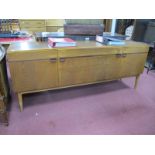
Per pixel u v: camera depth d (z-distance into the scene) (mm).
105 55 1744
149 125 1549
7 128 1453
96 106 1821
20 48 1456
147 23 3229
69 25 1965
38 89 1610
